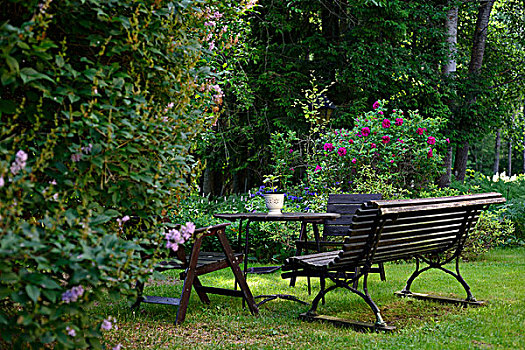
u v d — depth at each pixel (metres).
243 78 8.84
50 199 2.42
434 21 13.57
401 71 11.64
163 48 2.98
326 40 12.77
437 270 6.81
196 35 3.50
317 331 3.84
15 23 2.56
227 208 9.27
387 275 6.47
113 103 2.63
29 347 2.45
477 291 5.30
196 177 3.30
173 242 2.94
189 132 3.21
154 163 2.95
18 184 2.19
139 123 2.72
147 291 5.56
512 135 20.38
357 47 11.63
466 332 3.68
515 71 17.03
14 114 2.51
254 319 4.25
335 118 11.76
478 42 15.55
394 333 3.73
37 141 2.46
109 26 2.74
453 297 4.98
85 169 2.55
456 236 4.84
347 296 5.17
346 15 12.15
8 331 2.34
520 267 7.00
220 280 6.33
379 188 7.76
